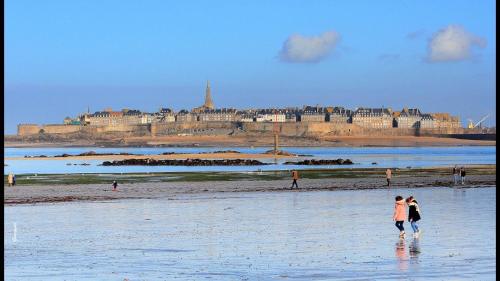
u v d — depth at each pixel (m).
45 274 64.94
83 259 73.56
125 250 79.62
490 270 65.25
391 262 70.62
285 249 79.88
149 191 183.00
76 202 149.12
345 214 118.88
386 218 112.19
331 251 78.25
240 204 140.88
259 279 62.28
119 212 125.75
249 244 83.94
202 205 139.12
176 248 81.06
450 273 64.12
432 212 118.94
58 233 95.06
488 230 94.31
